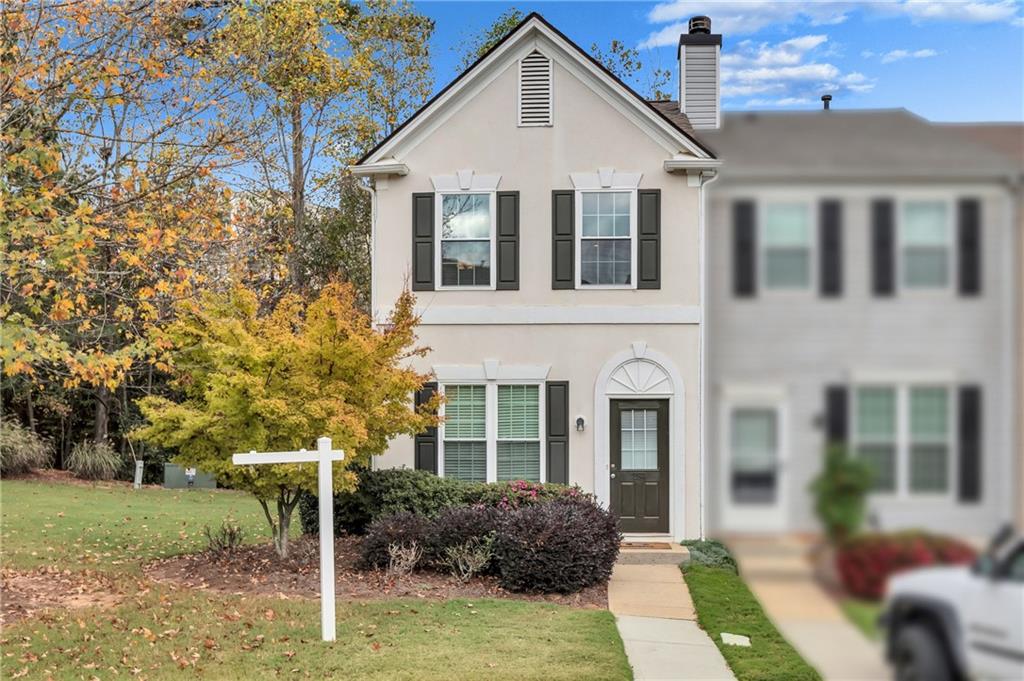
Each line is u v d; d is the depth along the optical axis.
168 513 18.73
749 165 14.27
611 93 15.29
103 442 26.95
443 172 15.58
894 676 7.20
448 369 15.36
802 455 13.30
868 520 12.00
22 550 13.37
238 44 14.87
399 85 29.28
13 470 24.08
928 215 13.53
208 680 7.94
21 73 10.14
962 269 13.27
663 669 8.56
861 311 13.63
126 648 8.71
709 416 14.20
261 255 18.77
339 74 26.09
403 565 11.95
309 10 21.94
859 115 14.67
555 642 9.06
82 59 11.03
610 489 15.11
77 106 11.45
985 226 13.33
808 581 11.07
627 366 15.16
